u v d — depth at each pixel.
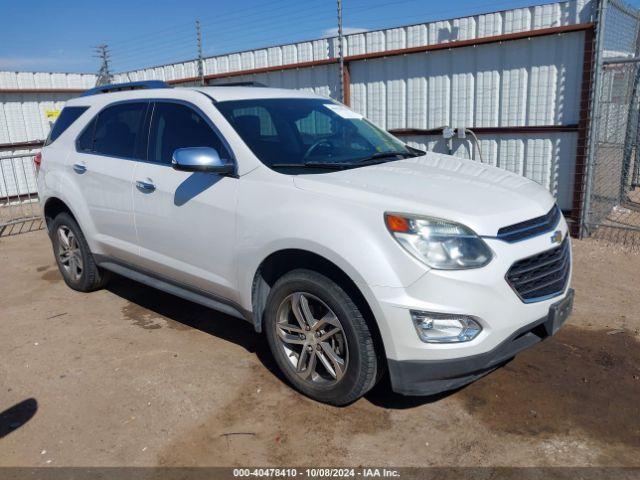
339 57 9.34
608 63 6.74
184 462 3.06
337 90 9.60
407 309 2.97
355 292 3.21
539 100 7.71
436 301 2.94
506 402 3.54
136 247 4.62
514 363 4.00
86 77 13.66
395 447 3.14
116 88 5.38
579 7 7.10
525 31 7.54
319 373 3.60
